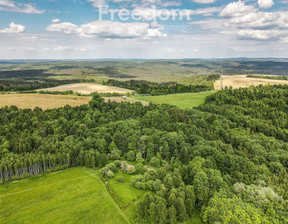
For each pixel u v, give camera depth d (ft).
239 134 394.11
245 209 204.64
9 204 240.73
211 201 218.38
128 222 217.15
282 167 282.36
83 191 266.36
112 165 315.17
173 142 341.82
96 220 219.20
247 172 266.57
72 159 336.49
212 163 280.72
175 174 264.72
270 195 224.33
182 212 212.02
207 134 376.27
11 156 316.19
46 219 219.20
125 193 263.08
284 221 200.23
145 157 364.58
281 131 410.72
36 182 287.07
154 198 225.35
